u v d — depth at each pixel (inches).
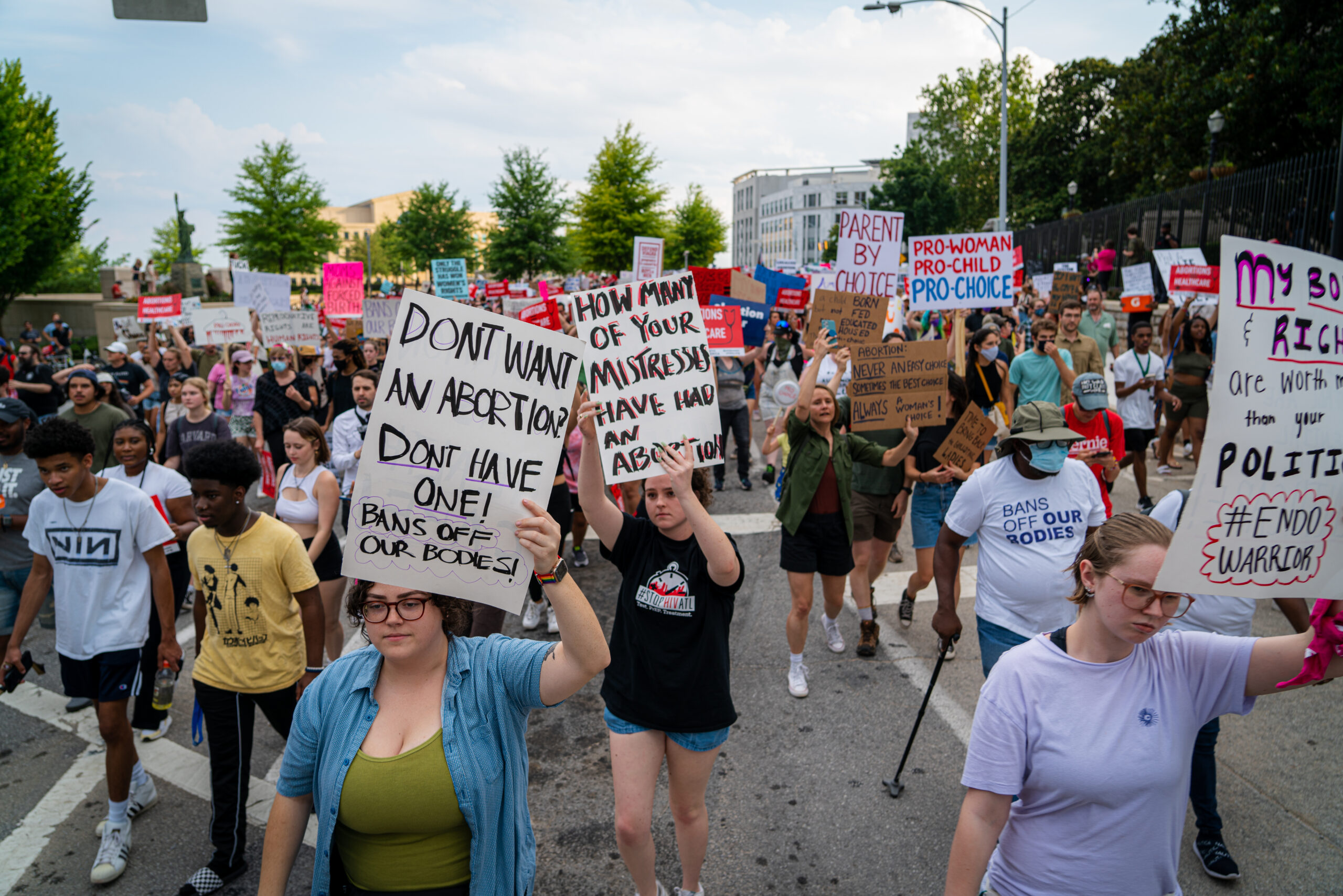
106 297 1380.4
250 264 1654.8
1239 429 66.9
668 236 1881.2
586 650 78.0
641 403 131.6
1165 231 731.4
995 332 281.7
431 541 78.8
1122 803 76.7
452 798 75.9
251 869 141.5
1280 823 147.4
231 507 130.7
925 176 2244.1
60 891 138.3
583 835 150.9
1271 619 235.8
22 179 1337.4
